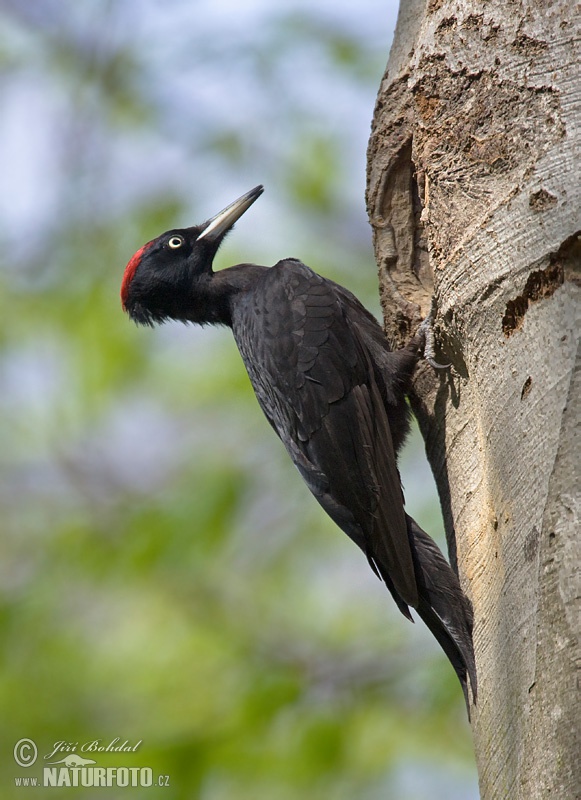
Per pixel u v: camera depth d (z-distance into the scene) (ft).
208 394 45.55
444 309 24.25
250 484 43.65
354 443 29.19
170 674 40.65
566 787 17.47
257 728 36.78
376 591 43.14
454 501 25.34
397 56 29.84
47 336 46.73
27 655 41.70
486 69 24.34
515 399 21.36
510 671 20.01
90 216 48.88
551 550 18.98
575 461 19.42
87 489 46.91
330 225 48.08
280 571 43.11
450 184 24.40
